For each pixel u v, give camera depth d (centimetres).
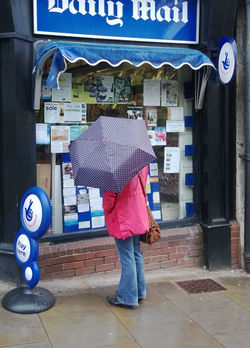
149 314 425
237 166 553
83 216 516
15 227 465
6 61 450
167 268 542
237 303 457
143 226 415
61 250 488
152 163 548
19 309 412
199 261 557
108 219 423
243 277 534
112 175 375
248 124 535
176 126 554
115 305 439
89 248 500
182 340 378
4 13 438
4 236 474
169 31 512
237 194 558
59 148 498
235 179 558
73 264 495
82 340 371
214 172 543
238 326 406
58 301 444
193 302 457
